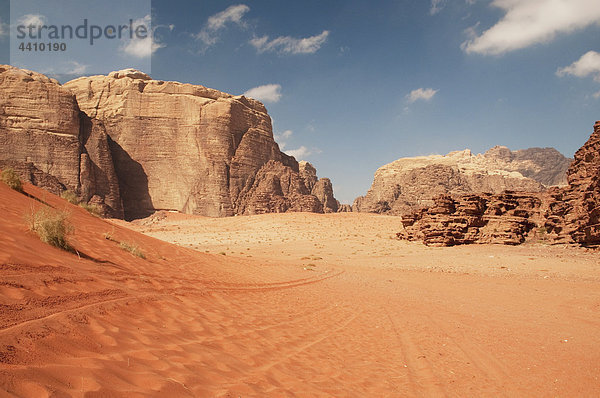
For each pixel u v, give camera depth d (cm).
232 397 443
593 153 4978
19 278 583
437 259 4319
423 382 668
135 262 1107
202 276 1341
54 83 16838
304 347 800
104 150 16675
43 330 458
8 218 901
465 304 1688
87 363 415
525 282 2466
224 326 789
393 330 1123
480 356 851
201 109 18462
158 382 421
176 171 18100
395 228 8894
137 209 17825
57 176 15038
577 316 1340
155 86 18938
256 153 19388
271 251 6169
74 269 750
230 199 17762
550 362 796
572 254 3834
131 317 634
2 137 14738
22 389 322
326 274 2858
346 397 540
